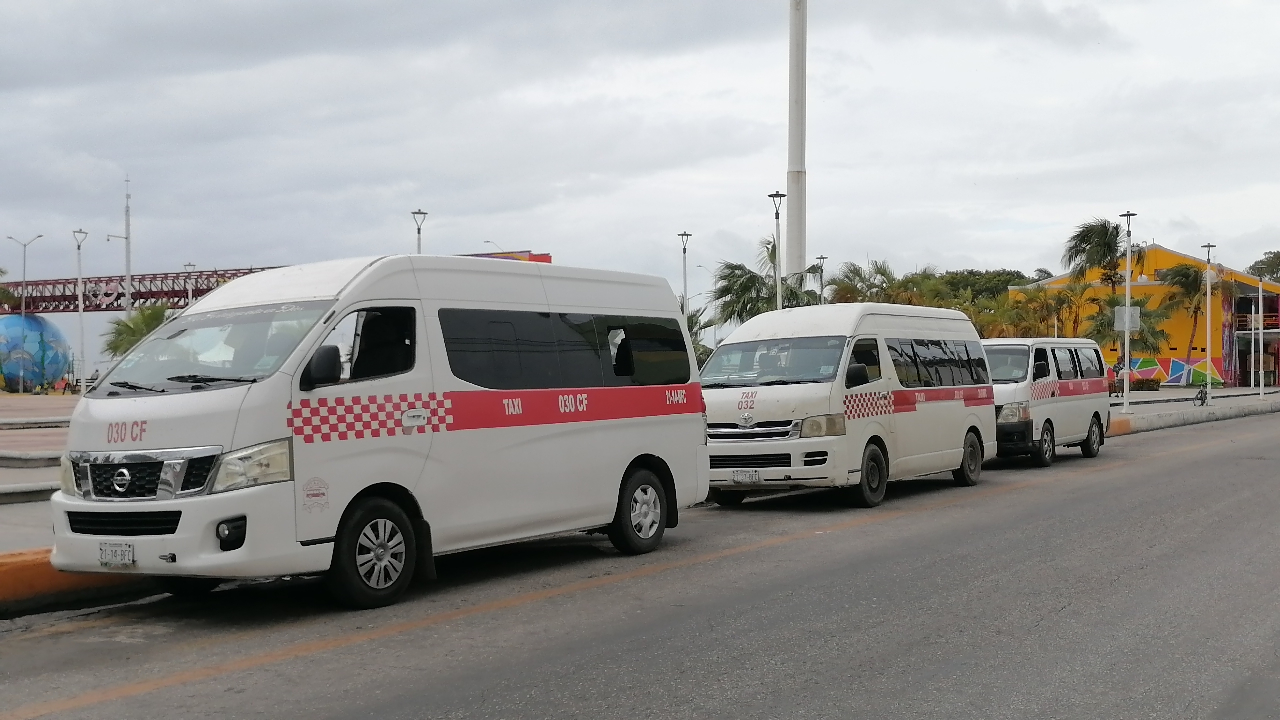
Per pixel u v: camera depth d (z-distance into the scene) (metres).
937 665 6.17
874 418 13.73
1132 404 45.47
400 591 7.96
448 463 8.31
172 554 6.95
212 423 7.09
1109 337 60.34
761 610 7.61
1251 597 7.93
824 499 14.52
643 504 10.23
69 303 80.56
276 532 7.16
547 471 9.16
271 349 7.55
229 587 8.77
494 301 8.95
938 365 15.59
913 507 13.51
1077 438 20.48
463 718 5.25
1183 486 15.26
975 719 5.22
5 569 7.78
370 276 8.03
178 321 8.33
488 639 6.84
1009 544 10.41
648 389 10.36
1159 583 8.45
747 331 14.52
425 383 8.20
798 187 28.70
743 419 13.13
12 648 6.78
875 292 35.47
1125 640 6.71
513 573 9.22
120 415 7.30
